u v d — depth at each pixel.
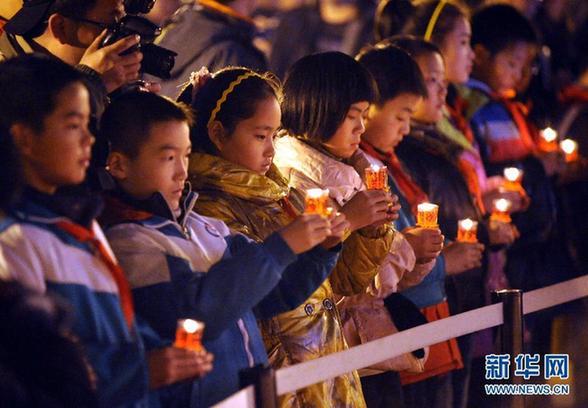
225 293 7.14
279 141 9.15
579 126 14.03
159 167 7.41
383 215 8.50
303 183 8.92
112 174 7.46
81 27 8.38
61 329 6.11
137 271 7.13
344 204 8.68
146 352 6.74
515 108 12.96
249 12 11.95
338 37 15.91
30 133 6.59
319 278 7.95
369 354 7.94
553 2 14.93
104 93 8.09
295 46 15.81
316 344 8.30
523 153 12.78
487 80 13.17
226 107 8.35
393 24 12.52
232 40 11.65
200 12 11.69
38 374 6.06
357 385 8.55
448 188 10.97
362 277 8.83
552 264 12.95
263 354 7.65
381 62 10.06
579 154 13.99
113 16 8.41
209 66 11.52
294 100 9.05
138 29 8.46
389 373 9.77
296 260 7.92
